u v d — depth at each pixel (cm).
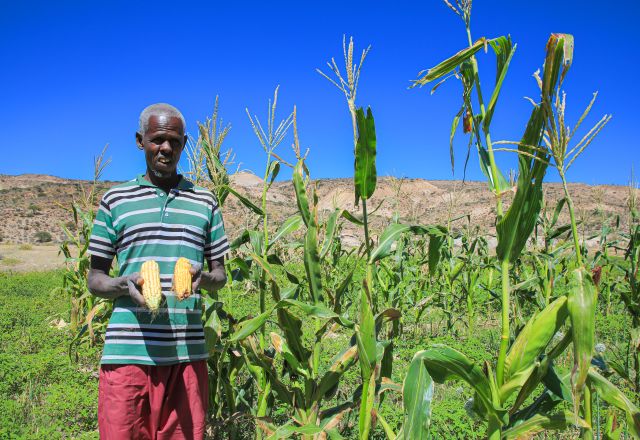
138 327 318
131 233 322
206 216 343
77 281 809
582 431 316
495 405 302
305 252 368
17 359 727
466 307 1073
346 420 488
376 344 347
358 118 320
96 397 589
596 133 278
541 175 298
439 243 376
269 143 438
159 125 319
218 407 475
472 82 322
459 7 315
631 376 621
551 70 270
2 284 1806
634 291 544
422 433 292
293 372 402
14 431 515
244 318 461
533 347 294
